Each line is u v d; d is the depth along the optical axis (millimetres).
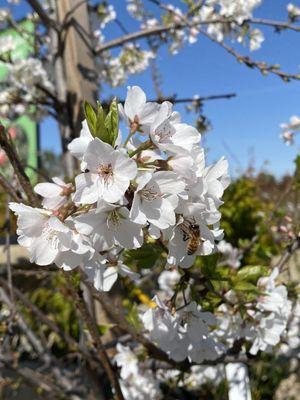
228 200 748
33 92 583
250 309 288
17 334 564
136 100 192
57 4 511
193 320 259
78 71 490
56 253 182
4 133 237
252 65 467
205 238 195
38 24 614
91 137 184
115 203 177
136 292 506
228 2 523
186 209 185
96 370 376
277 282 336
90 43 508
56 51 521
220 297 273
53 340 670
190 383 516
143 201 177
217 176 196
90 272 266
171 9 534
